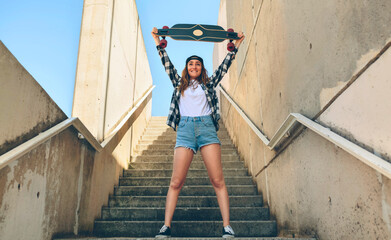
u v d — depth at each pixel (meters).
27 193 1.83
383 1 1.31
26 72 1.81
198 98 2.30
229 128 6.26
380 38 1.32
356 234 1.54
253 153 3.99
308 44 2.10
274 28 2.89
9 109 1.64
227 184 4.01
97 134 3.14
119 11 4.23
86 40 3.42
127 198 3.59
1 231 1.58
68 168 2.43
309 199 2.12
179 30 2.41
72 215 2.50
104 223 3.01
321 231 1.93
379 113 1.33
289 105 2.47
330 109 1.79
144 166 4.73
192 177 4.11
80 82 3.28
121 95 4.36
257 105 3.62
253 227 2.91
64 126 2.20
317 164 2.00
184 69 2.41
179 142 2.21
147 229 2.98
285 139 2.62
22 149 1.66
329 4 1.80
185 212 3.26
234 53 2.46
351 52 1.56
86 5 3.57
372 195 1.40
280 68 2.71
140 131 6.24
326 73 1.84
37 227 1.94
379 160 1.27
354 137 1.53
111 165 3.73
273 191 3.05
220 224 2.95
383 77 1.30
